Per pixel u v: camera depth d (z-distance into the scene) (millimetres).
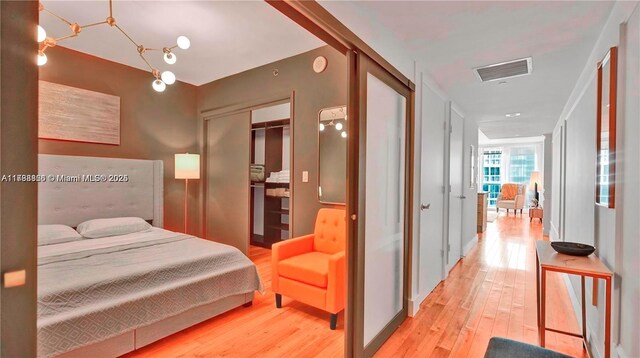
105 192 3441
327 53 3084
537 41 2242
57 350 1578
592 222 2248
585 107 2605
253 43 2996
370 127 1956
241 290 2555
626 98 1538
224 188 4176
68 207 3174
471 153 4988
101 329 1742
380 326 2139
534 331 2334
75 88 3248
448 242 3688
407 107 2480
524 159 9977
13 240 631
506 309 2713
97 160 3381
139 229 3307
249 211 3900
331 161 3074
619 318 1564
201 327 2326
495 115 4734
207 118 4305
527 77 2988
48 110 3074
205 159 4391
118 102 3590
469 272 3762
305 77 3262
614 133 1642
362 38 1801
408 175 2516
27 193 647
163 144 4059
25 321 648
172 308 2076
